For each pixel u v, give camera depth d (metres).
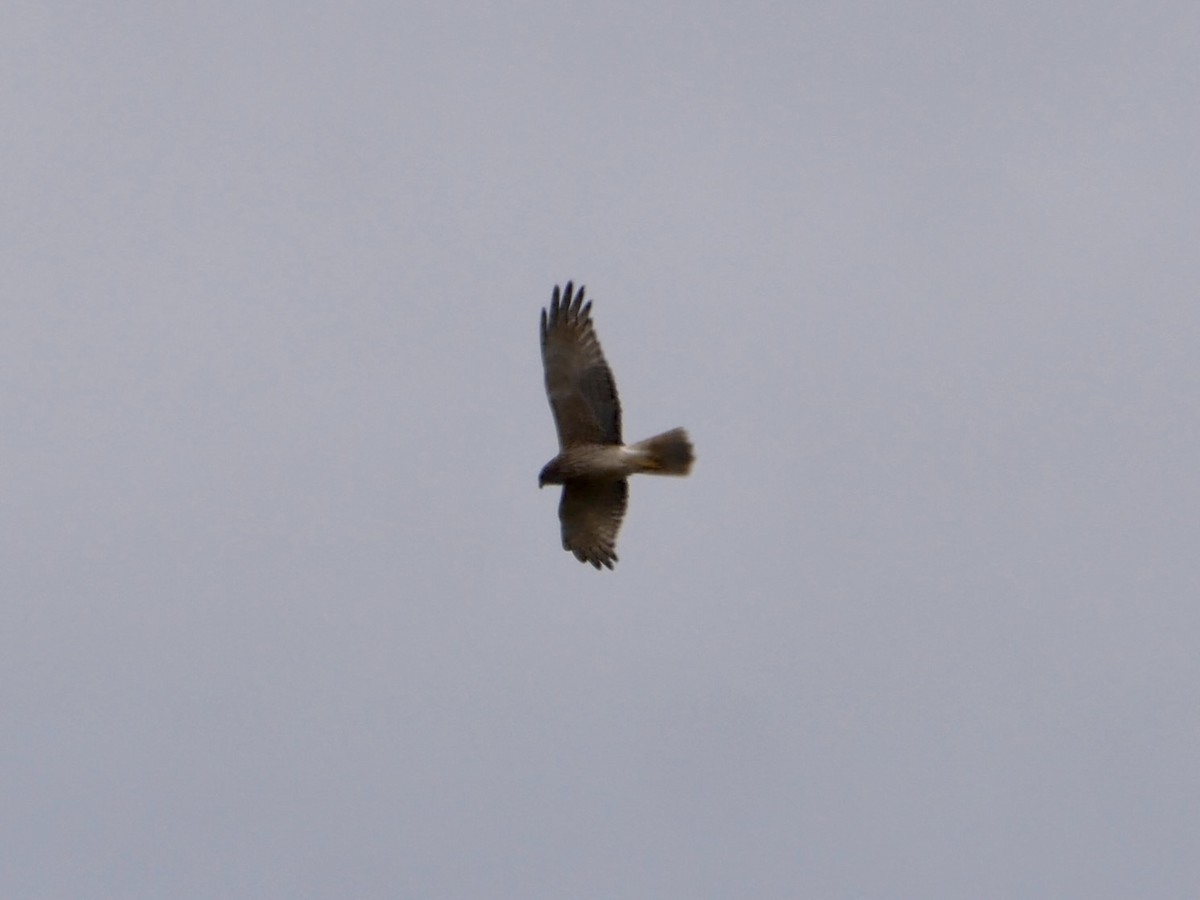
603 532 59.25
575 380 58.75
